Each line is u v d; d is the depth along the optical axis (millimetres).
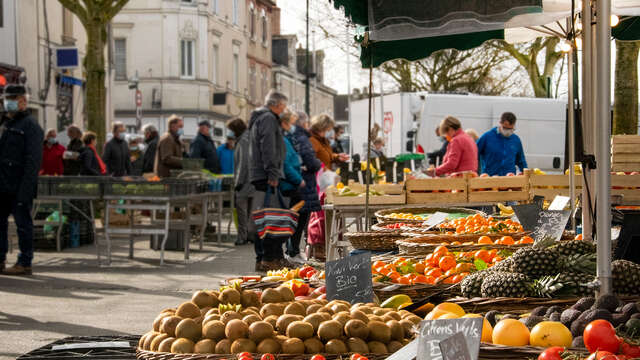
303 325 3809
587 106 5652
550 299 4211
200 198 13711
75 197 12531
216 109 51812
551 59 28531
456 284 4770
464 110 23156
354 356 3539
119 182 11992
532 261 4527
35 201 13648
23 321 7613
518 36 9078
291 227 10570
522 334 3451
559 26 8414
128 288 9695
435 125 22828
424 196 10023
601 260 4090
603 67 4074
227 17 53750
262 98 62969
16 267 10805
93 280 10375
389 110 23500
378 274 5285
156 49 49219
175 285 9945
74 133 17859
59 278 10531
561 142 24172
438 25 5785
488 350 3340
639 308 3684
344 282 4629
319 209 11711
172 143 15625
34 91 26281
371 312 4148
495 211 9688
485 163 12734
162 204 12688
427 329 2969
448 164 11906
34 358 3822
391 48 7664
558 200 7625
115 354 3900
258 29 61625
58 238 13781
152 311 8164
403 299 4645
